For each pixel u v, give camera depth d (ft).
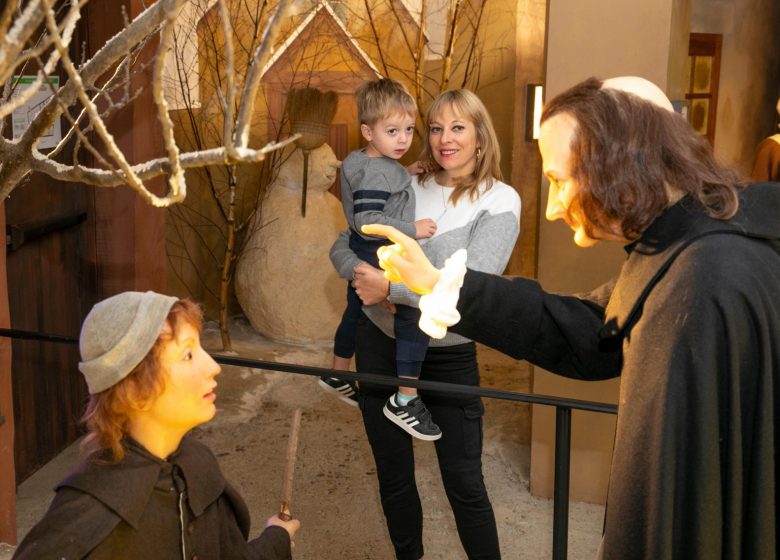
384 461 9.53
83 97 3.43
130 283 15.23
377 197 9.14
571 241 12.01
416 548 9.91
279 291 21.30
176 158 3.71
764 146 14.14
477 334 5.96
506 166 24.12
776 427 4.41
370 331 9.37
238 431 15.85
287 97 21.72
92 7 13.94
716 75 29.30
